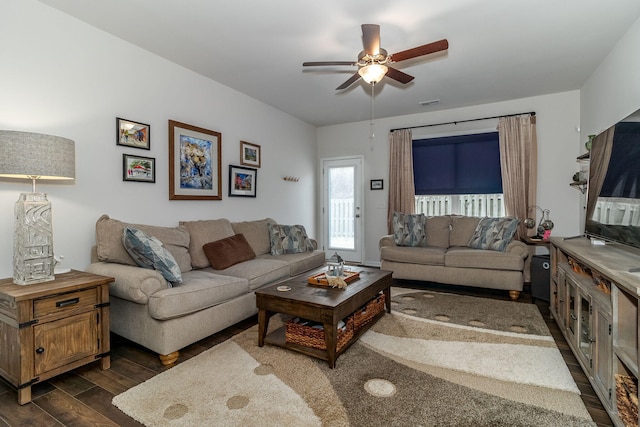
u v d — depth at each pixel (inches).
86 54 103.5
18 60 88.4
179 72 134.8
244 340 99.3
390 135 211.9
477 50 121.6
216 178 153.2
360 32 108.8
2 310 72.1
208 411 64.8
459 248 163.0
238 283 107.1
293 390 72.0
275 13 97.7
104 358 82.6
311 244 167.9
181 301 86.3
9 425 62.1
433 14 98.3
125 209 115.5
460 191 194.5
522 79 150.3
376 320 110.6
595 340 69.5
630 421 54.7
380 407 65.7
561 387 72.9
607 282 69.2
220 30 107.6
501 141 178.5
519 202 174.6
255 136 179.2
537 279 134.3
